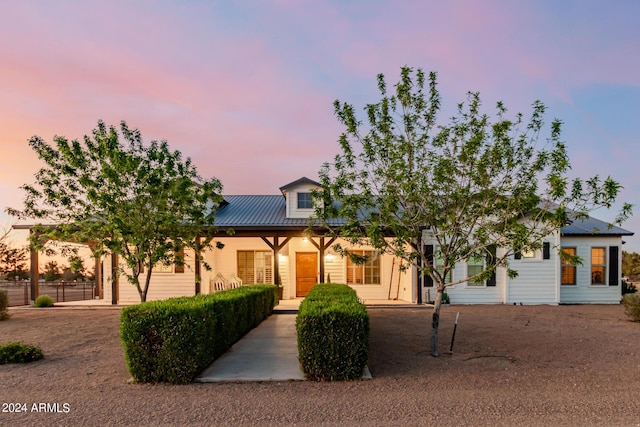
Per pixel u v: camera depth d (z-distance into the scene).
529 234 6.18
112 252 9.44
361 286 15.94
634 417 4.04
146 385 5.15
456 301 14.63
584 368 5.92
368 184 7.00
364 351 5.42
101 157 8.56
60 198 8.48
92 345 7.69
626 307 10.83
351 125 7.03
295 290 16.09
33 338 8.40
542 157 6.27
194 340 5.31
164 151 9.06
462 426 3.81
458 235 6.86
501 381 5.26
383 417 4.04
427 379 5.37
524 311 12.59
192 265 15.01
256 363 6.25
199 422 3.93
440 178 6.53
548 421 3.94
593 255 15.25
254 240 16.23
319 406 4.36
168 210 8.91
